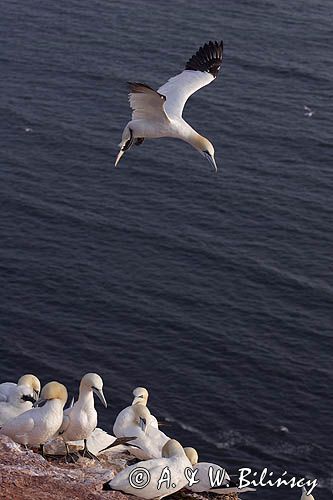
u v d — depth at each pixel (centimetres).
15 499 1550
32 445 1867
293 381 5391
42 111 8106
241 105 8119
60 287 6044
